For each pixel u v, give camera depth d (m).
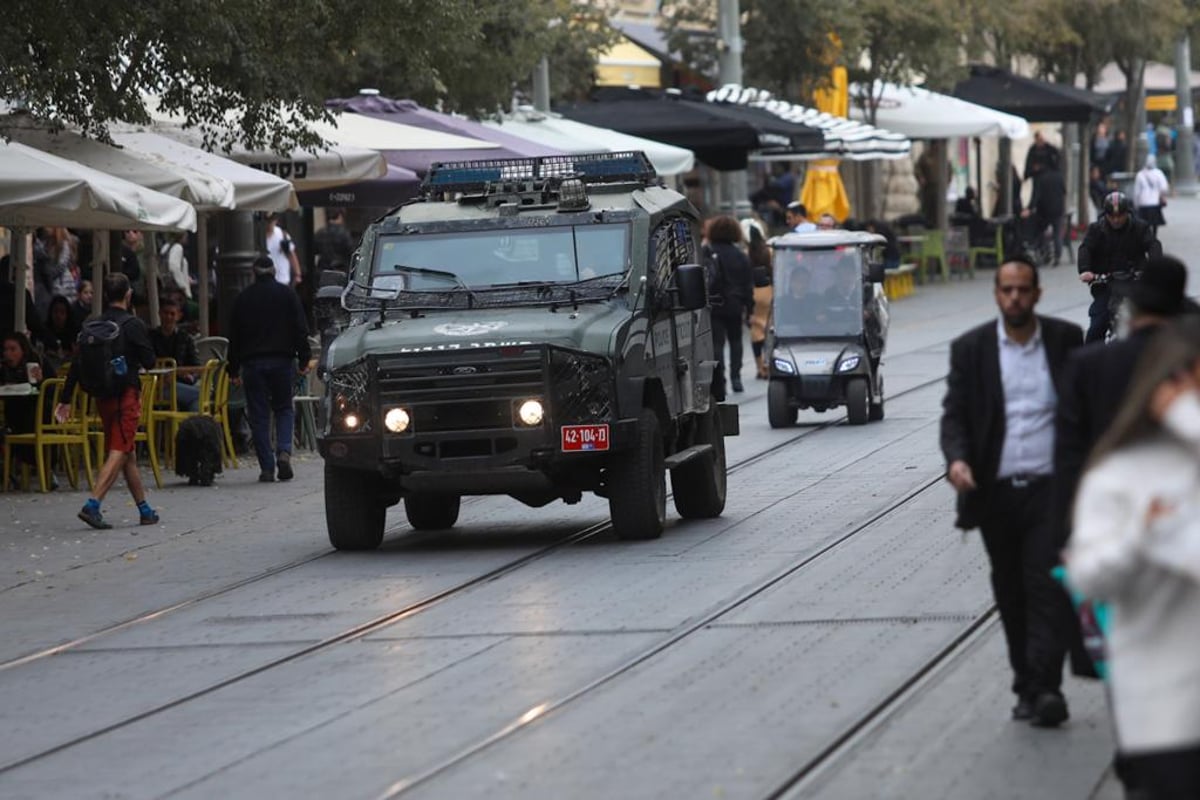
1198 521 17.31
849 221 131.88
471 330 47.34
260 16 66.50
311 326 86.62
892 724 28.78
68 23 59.34
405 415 47.00
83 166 59.59
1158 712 17.52
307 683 34.19
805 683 31.70
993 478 28.17
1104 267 62.47
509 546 49.34
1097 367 24.80
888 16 140.75
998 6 158.38
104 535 54.44
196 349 73.25
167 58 64.19
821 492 56.09
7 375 63.34
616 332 47.12
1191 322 17.80
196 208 66.94
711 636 36.00
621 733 29.06
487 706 31.42
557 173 53.78
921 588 39.50
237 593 44.19
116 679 35.84
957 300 135.12
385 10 70.81
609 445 46.72
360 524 49.28
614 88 130.50
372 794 26.50
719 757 27.38
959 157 189.88
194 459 65.00
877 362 76.56
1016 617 28.70
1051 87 156.50
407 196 83.19
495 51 99.94
